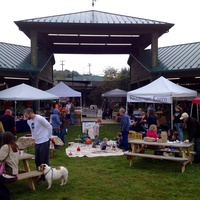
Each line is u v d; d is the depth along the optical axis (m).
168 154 9.03
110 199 5.49
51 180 6.10
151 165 8.29
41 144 6.37
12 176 4.94
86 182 6.58
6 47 20.77
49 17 21.42
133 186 6.28
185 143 8.12
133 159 8.49
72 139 13.66
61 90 19.75
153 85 12.54
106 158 9.30
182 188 6.15
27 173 5.95
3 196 4.92
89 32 20.44
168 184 6.45
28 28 19.84
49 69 25.41
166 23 19.88
